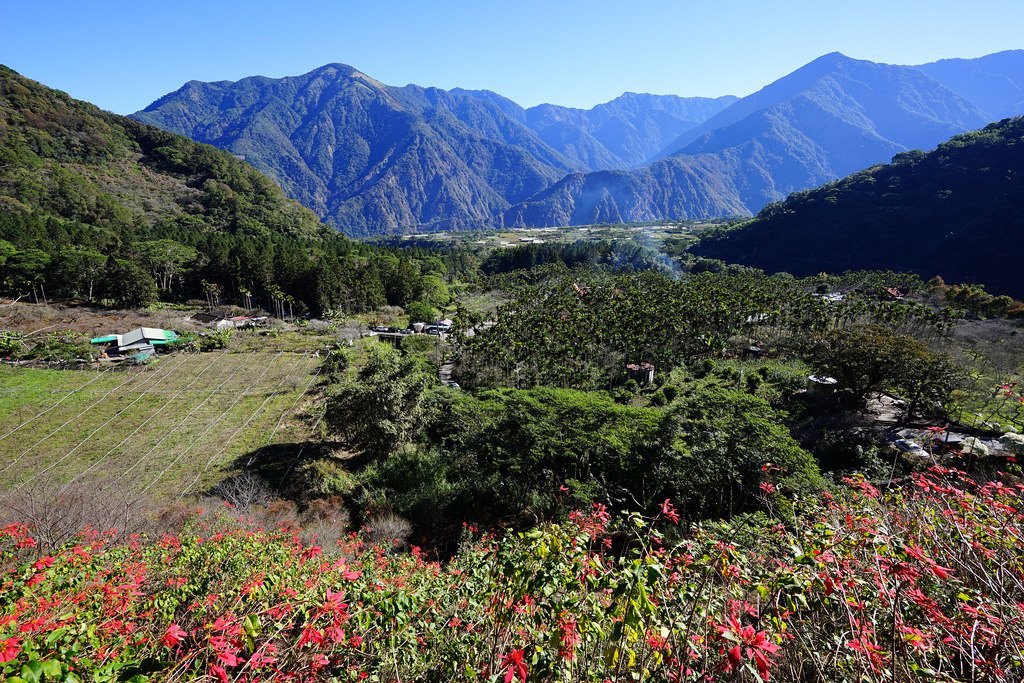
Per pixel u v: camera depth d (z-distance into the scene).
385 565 9.54
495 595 3.62
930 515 3.91
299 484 21.03
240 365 41.53
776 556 3.96
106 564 8.05
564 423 21.25
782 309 57.12
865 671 2.58
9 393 32.47
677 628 2.76
